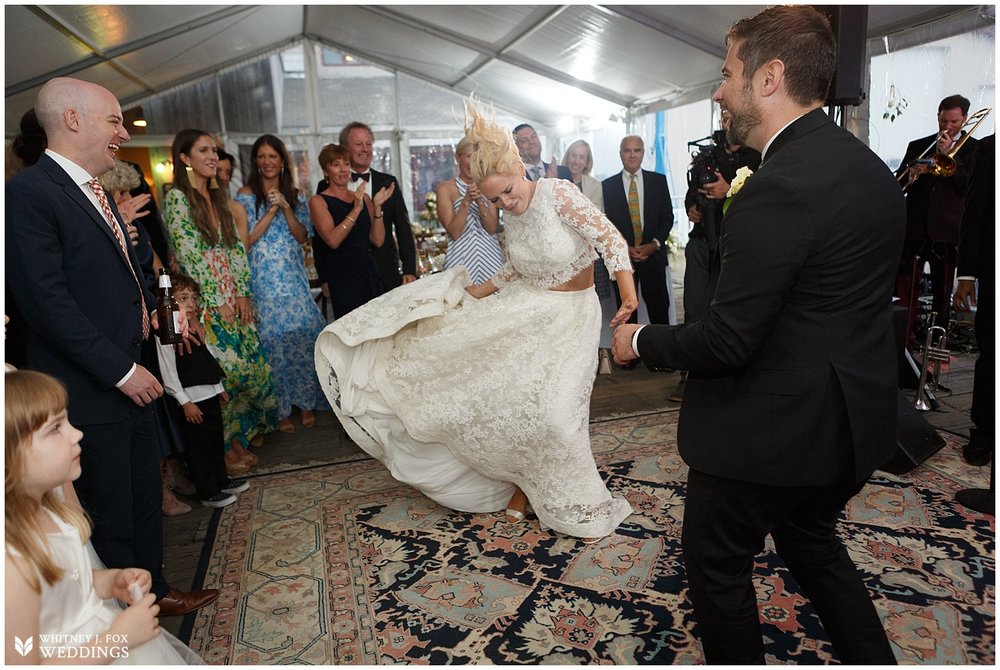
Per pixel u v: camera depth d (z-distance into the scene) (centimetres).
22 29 557
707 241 393
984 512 263
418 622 213
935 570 226
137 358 200
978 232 294
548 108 1069
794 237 126
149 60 805
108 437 187
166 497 298
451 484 281
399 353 282
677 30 614
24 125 231
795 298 134
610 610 214
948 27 473
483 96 1084
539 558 248
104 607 145
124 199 271
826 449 134
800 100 140
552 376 253
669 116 858
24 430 125
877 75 542
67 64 691
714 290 150
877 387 137
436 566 246
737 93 145
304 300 414
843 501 151
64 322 172
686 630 202
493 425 256
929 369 452
